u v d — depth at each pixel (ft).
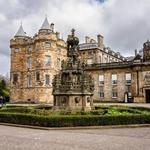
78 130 54.08
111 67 189.98
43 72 193.06
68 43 84.48
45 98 190.90
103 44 257.14
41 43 195.83
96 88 194.59
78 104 77.77
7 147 35.86
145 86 175.11
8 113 66.85
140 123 61.41
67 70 81.30
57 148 35.27
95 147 36.06
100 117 59.00
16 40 211.41
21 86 204.74
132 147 36.06
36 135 46.98
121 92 185.26
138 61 179.52
